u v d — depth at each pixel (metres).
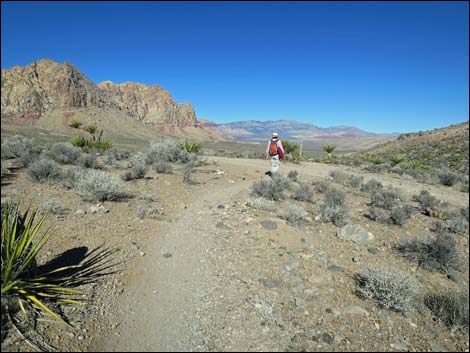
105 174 9.51
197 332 3.94
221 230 7.39
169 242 6.65
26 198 8.53
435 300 5.22
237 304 4.56
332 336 4.07
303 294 5.02
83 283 4.75
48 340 3.45
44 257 5.38
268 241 6.89
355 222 9.22
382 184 16.75
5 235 4.17
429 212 10.87
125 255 5.86
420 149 54.38
